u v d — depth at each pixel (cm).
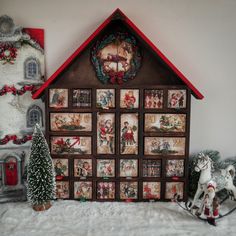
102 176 237
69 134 231
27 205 236
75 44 249
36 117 247
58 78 228
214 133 265
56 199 240
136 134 231
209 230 201
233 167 231
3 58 233
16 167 244
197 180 244
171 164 236
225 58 255
